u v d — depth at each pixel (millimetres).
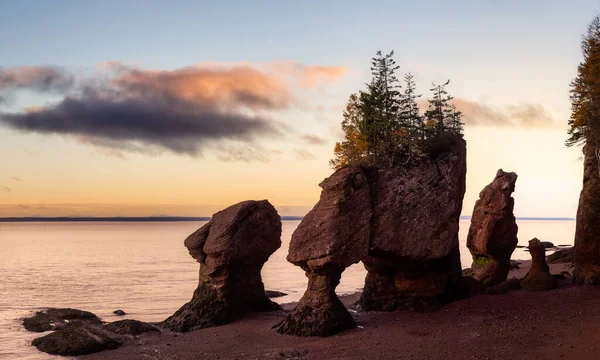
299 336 35531
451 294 40938
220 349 34438
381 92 42625
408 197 39062
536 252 44625
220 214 45094
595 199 43750
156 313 56219
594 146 45438
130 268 114875
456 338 31828
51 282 88375
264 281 84062
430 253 38656
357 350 31500
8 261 137000
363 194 37344
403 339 32781
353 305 44344
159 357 33750
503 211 49125
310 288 36875
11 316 54031
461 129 45125
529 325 32562
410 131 41812
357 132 43062
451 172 40906
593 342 28125
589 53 47594
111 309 59188
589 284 42562
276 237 45312
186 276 97375
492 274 50031
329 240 35781
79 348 36375
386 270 40938
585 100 47344
